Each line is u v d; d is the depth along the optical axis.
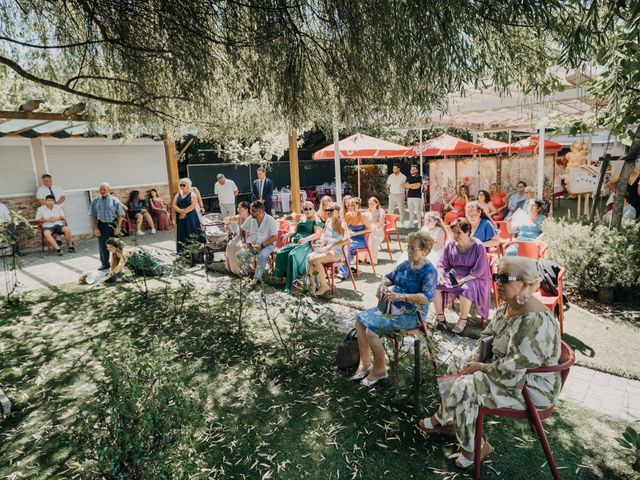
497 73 3.98
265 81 4.32
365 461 2.80
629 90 4.68
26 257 9.95
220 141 7.05
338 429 3.13
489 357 2.74
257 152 14.02
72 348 4.78
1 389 3.71
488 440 2.96
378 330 3.54
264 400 3.55
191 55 4.05
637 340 4.36
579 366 3.91
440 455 2.84
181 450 2.33
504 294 2.46
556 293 4.58
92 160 12.39
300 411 3.38
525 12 3.12
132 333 5.14
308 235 7.09
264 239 6.84
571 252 5.50
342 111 4.33
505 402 2.47
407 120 4.31
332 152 10.78
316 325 5.13
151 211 13.45
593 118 5.86
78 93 4.27
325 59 4.08
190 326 5.26
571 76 5.55
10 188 10.88
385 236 8.57
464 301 4.64
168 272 6.36
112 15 3.98
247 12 3.81
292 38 3.86
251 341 4.73
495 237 5.66
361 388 3.68
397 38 3.38
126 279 7.52
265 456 2.86
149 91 4.94
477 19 3.35
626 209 6.70
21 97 6.04
